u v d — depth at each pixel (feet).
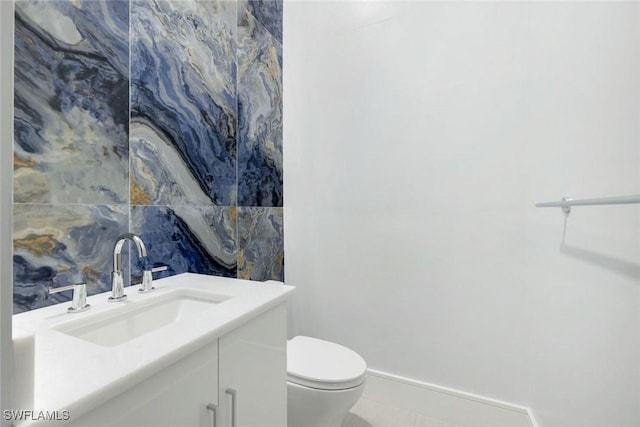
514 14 4.64
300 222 6.44
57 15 2.91
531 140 4.48
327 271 6.13
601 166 2.95
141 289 3.38
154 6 3.95
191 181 4.55
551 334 3.96
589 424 3.02
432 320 5.22
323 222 6.17
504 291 4.72
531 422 4.44
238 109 5.54
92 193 3.22
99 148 3.28
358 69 5.85
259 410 2.91
